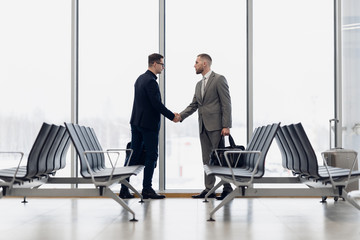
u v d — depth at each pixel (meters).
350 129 6.83
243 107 6.91
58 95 6.97
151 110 5.74
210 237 3.57
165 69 6.91
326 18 6.98
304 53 6.97
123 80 7.00
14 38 7.02
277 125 4.13
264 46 6.97
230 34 6.93
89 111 6.99
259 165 4.49
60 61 6.98
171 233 3.73
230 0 6.95
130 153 5.94
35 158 4.26
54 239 3.51
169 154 6.91
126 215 4.75
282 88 6.95
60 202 5.97
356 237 3.56
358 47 6.83
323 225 4.12
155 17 6.99
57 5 6.99
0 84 7.00
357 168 6.17
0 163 6.95
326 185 4.53
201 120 6.05
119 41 7.00
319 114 6.96
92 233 3.74
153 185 6.86
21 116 6.98
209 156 6.07
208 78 6.02
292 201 6.08
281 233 3.73
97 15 7.00
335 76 6.93
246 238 3.54
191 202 5.87
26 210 5.19
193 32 6.94
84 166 4.49
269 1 6.98
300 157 4.64
